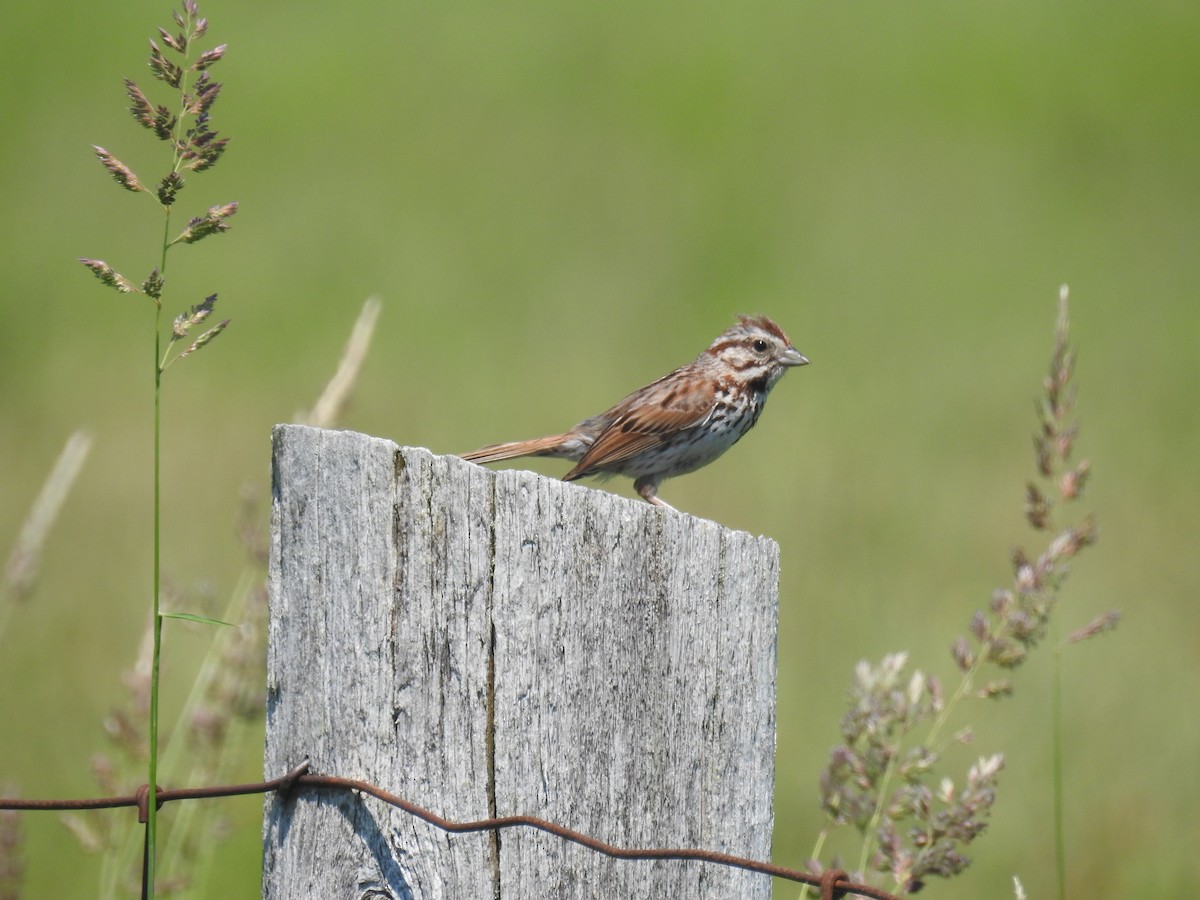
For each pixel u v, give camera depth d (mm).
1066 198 24984
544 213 23984
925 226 23906
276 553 4340
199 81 4441
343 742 4297
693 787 4648
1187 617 12508
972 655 6301
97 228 22453
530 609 4324
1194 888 9320
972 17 32188
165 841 7781
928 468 15500
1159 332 20156
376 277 21500
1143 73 29281
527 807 4336
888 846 5918
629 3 33094
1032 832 9820
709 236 23469
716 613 4676
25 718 10367
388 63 29359
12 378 17609
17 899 7004
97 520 13812
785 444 16234
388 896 4270
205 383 17750
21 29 28781
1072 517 14359
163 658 10305
